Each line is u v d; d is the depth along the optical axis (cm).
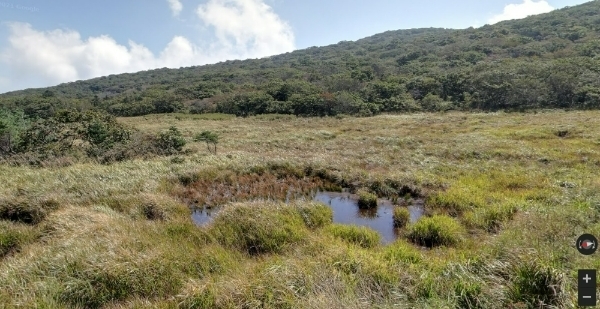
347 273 602
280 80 8375
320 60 13512
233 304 513
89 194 1125
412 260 689
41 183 1242
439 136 2542
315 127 3778
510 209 933
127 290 586
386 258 696
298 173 1518
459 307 482
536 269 497
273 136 2975
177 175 1431
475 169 1487
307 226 928
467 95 5544
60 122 2033
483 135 2444
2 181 1288
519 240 635
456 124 3369
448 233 837
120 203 1062
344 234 841
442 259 696
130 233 771
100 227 797
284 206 991
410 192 1273
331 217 1028
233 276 606
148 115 6200
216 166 1555
